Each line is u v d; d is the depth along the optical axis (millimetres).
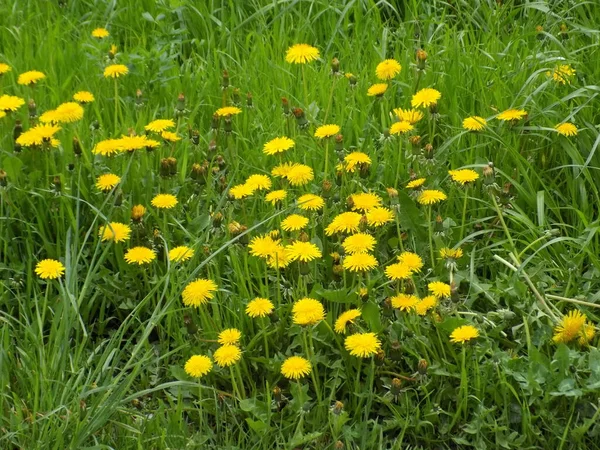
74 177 2293
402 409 1998
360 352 1951
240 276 2129
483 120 2332
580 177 2330
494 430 1952
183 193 2338
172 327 2145
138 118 2490
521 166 2326
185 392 2045
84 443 1948
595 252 2225
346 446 1954
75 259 2096
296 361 1967
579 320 2018
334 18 2811
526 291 2115
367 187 2326
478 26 2764
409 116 2350
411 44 2719
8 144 2379
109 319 2178
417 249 2215
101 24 2867
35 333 2074
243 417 2014
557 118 2410
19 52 2703
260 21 2822
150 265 2209
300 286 2094
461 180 2189
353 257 2033
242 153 2447
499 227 2281
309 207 2152
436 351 2057
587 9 2793
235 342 2006
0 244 2244
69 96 2594
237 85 2646
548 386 1957
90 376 2002
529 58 2580
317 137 2400
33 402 1972
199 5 2865
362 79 2576
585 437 1956
